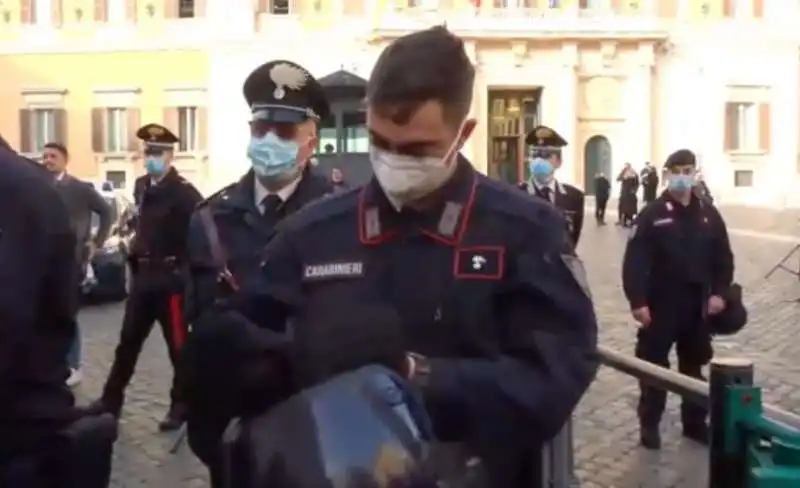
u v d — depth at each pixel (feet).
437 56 8.27
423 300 8.46
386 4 151.12
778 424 10.10
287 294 8.77
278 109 16.43
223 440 7.79
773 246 95.04
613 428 30.12
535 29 153.38
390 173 8.40
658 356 27.50
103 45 152.46
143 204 28.25
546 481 10.80
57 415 9.23
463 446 8.00
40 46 153.07
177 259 28.14
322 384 7.28
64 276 9.16
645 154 155.43
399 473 6.81
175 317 27.89
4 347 8.73
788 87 156.46
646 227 27.40
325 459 6.83
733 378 10.55
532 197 8.93
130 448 27.55
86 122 153.07
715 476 10.59
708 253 27.40
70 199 30.83
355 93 86.12
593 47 156.15
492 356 8.36
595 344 8.57
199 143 152.05
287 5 153.38
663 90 157.17
